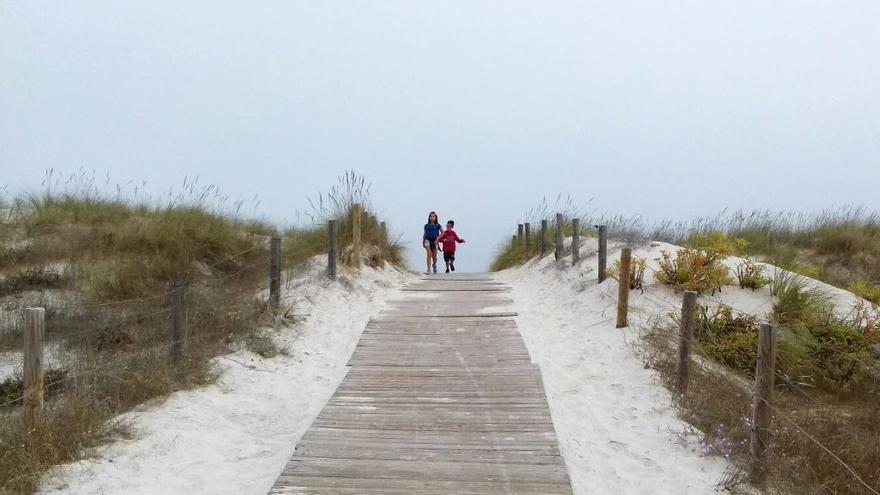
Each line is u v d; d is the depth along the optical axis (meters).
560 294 12.53
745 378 8.16
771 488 5.16
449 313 11.67
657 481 5.37
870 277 13.91
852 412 7.50
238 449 5.98
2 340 9.50
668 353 8.09
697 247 11.78
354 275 13.68
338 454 5.62
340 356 9.18
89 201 14.96
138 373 7.01
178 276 7.79
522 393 7.30
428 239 20.23
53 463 5.24
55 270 11.58
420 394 7.29
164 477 5.28
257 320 9.70
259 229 16.30
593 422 6.65
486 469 5.34
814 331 9.13
